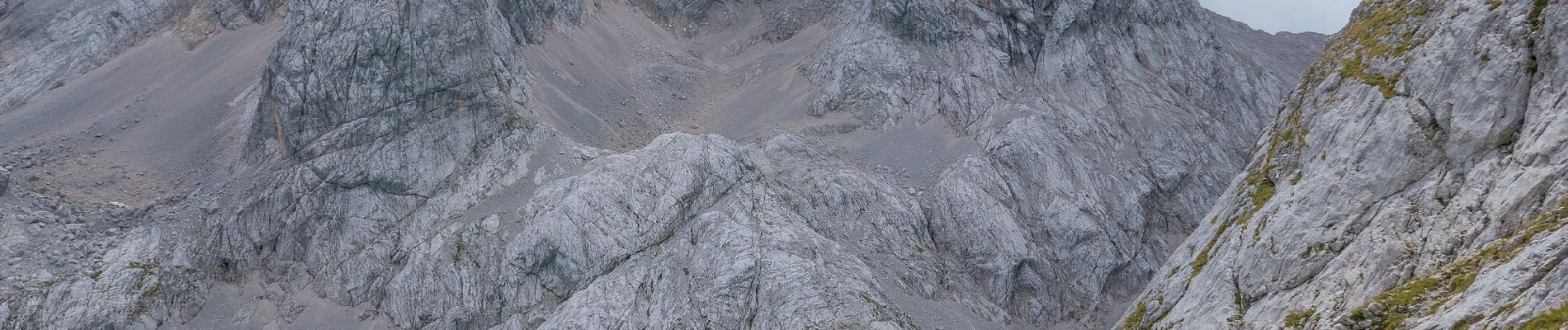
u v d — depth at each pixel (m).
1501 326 31.31
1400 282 38.16
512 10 77.81
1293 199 45.56
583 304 53.91
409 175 62.78
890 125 76.19
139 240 57.97
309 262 59.38
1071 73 82.12
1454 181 39.69
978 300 61.94
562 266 57.44
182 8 80.62
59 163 63.75
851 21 86.94
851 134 75.50
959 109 76.62
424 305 57.00
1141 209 71.75
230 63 74.25
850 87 79.31
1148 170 75.94
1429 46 43.69
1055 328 62.56
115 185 62.59
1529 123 37.78
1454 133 40.44
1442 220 38.81
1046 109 76.94
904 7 83.94
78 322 52.12
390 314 57.16
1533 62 38.88
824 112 77.88
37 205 58.28
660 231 59.12
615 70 84.75
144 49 77.06
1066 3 84.56
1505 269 32.88
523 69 72.75
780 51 91.12
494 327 56.09
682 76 88.38
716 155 63.94
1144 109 81.69
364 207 61.47
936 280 61.72
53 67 74.69
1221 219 52.62
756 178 64.00
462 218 61.06
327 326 56.19
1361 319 36.91
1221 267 47.16
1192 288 48.97
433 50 64.62
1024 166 71.12
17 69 74.06
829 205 64.88
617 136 74.06
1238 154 83.19
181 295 55.56
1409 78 43.84
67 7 78.62
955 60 81.69
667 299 54.06
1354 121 45.44
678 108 82.94
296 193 60.97
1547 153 36.03
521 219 59.97
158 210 60.53
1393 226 40.28
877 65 80.75
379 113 63.31
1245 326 43.03
